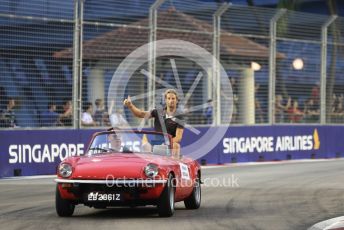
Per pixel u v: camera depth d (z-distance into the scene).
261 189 41.31
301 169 57.16
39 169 51.28
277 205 33.31
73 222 26.73
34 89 51.56
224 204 33.72
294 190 40.72
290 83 68.44
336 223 26.72
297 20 68.50
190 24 60.41
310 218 28.50
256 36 65.06
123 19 56.28
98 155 29.81
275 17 66.31
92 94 54.66
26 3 50.88
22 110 51.00
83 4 53.84
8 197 37.25
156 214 29.41
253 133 65.38
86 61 54.28
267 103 66.69
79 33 53.69
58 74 52.75
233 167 59.38
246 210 31.28
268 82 66.62
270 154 67.06
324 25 70.88
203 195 37.94
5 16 49.53
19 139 50.34
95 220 27.33
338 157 73.31
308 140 70.38
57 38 52.56
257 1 81.25
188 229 24.81
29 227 25.45
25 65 51.00
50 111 52.44
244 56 64.38
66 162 28.17
